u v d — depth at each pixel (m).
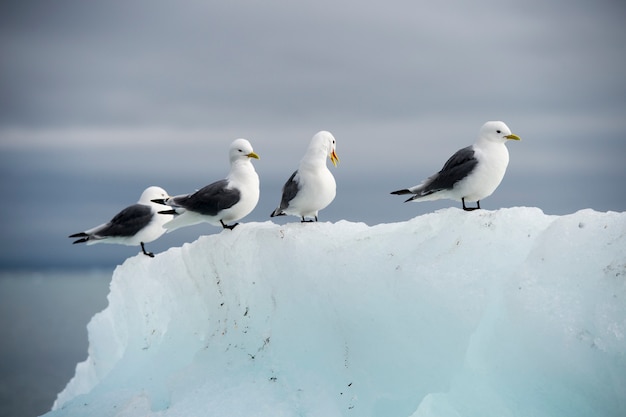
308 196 10.11
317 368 9.27
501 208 9.20
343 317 9.25
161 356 11.12
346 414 8.86
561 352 8.09
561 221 8.58
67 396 13.55
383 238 9.37
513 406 8.30
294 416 8.90
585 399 8.10
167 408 9.68
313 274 9.52
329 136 10.25
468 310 8.51
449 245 8.95
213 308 10.64
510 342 8.38
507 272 8.62
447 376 8.65
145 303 12.07
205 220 11.27
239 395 9.21
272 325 9.70
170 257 11.55
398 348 8.94
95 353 13.16
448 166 10.05
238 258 10.23
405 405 8.76
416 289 8.79
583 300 8.14
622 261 8.06
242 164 11.25
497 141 9.88
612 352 7.91
